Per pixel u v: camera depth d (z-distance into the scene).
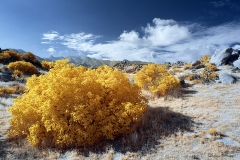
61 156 6.30
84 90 7.54
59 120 6.70
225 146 6.16
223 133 7.05
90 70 9.62
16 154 6.33
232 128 7.36
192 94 12.85
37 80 8.73
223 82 14.90
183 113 9.32
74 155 6.28
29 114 7.10
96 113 7.18
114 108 7.75
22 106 7.43
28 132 7.56
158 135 7.19
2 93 14.57
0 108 11.12
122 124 7.36
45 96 7.10
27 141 7.19
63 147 6.77
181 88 14.76
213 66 19.84
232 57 21.92
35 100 7.27
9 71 23.92
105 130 6.91
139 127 7.95
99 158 6.08
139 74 16.38
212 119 8.31
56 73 8.26
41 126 7.13
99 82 8.46
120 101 8.29
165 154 6.04
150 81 15.37
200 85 15.20
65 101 6.99
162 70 17.66
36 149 6.67
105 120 7.21
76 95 7.12
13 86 17.69
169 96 12.75
